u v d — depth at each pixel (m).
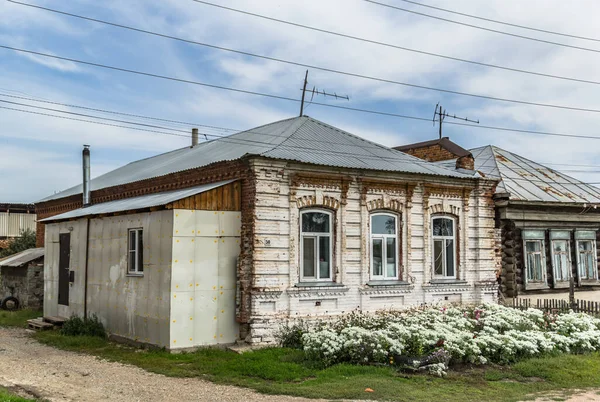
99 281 19.03
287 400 10.87
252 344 16.16
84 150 26.14
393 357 13.62
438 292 20.31
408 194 19.81
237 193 16.95
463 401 10.87
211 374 13.10
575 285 25.50
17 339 18.31
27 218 48.53
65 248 21.47
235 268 16.69
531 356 14.56
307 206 17.77
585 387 12.21
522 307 21.66
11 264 26.47
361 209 18.73
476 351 13.56
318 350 13.80
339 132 22.22
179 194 17.41
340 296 18.08
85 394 11.15
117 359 14.86
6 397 9.79
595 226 26.39
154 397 11.03
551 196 26.38
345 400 10.85
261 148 18.86
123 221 17.98
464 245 21.20
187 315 15.68
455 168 22.47
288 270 17.05
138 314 16.84
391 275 19.56
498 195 23.67
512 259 23.75
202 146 25.53
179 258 15.66
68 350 16.22
